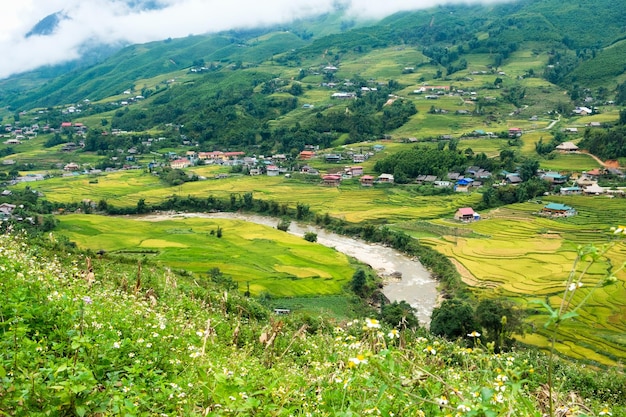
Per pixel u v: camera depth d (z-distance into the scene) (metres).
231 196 124.31
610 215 100.56
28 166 170.75
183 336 12.09
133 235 89.75
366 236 100.69
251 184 144.50
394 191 133.62
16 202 110.06
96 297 12.63
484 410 5.04
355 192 134.12
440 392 6.68
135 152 191.50
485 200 116.06
